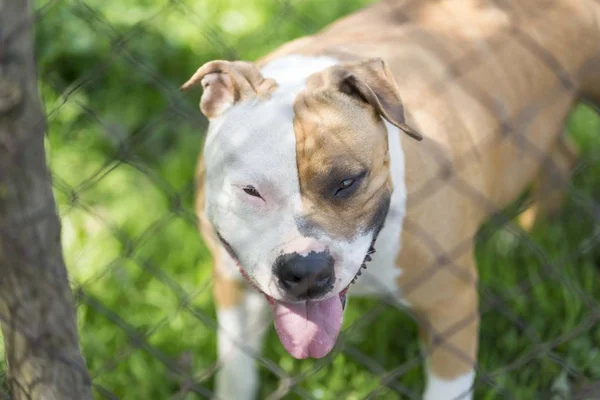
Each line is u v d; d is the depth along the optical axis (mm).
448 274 3111
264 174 2645
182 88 2891
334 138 2654
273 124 2674
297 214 2662
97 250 4035
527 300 3887
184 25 5289
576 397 3379
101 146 4656
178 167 4559
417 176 3033
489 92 3521
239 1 5578
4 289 2361
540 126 3850
